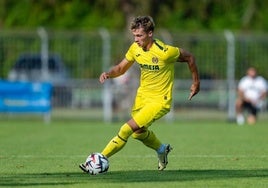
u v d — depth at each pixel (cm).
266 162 3706
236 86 7394
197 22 9962
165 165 3334
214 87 7394
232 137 5394
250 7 9356
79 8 10512
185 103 7419
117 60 7288
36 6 8875
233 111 7406
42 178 3073
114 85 7356
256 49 7406
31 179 3039
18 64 7294
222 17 10069
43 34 7275
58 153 4181
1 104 7156
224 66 7381
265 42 7400
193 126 6662
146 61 3138
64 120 7338
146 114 3133
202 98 7425
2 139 5181
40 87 7181
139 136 3234
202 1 8650
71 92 7325
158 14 8512
